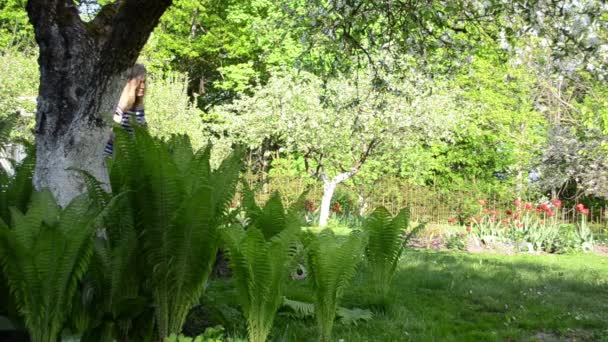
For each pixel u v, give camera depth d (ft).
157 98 53.36
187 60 88.28
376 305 18.24
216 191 12.62
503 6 20.30
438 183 69.05
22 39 63.21
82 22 12.58
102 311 11.27
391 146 53.31
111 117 11.91
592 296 23.08
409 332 15.94
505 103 66.08
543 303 20.72
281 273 12.45
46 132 12.48
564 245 42.29
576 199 69.05
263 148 70.85
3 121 14.08
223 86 78.28
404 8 21.66
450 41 22.24
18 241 9.69
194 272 11.82
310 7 23.12
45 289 10.00
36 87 54.49
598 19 19.42
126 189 11.66
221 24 82.12
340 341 14.07
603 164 52.13
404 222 18.70
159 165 11.33
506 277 26.71
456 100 61.77
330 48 23.22
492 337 15.58
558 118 65.36
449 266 29.81
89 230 10.30
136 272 11.73
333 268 13.58
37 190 12.50
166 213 11.44
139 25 12.40
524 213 51.98
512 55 22.08
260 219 15.35
